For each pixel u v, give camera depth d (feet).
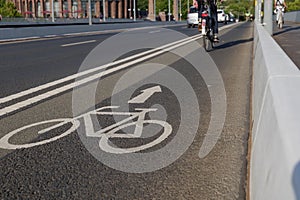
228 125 15.38
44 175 10.80
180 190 9.94
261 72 13.61
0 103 18.84
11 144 13.14
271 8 55.26
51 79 25.79
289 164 4.92
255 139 9.40
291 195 4.58
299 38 52.80
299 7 222.89
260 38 24.75
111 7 364.38
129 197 9.59
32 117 16.38
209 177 10.67
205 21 41.73
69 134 14.21
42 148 12.80
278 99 7.40
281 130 5.88
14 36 68.54
